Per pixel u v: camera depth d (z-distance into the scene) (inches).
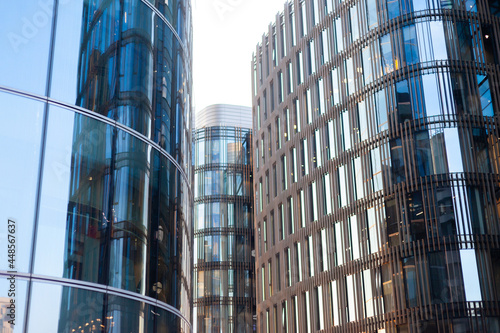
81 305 531.8
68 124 569.0
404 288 1392.7
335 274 1628.9
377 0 1665.8
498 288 1317.7
